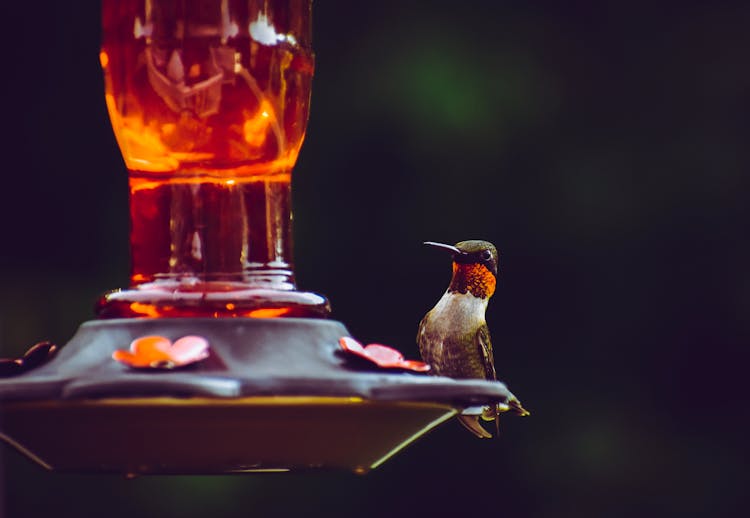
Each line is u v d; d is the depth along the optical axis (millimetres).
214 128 3066
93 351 2996
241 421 2977
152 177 3068
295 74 3090
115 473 3012
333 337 3012
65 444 2990
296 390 2959
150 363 2965
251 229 3068
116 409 2969
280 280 3072
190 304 3043
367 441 3006
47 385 2955
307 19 3104
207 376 2953
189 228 3062
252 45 3072
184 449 2982
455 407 3021
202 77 3066
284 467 2996
